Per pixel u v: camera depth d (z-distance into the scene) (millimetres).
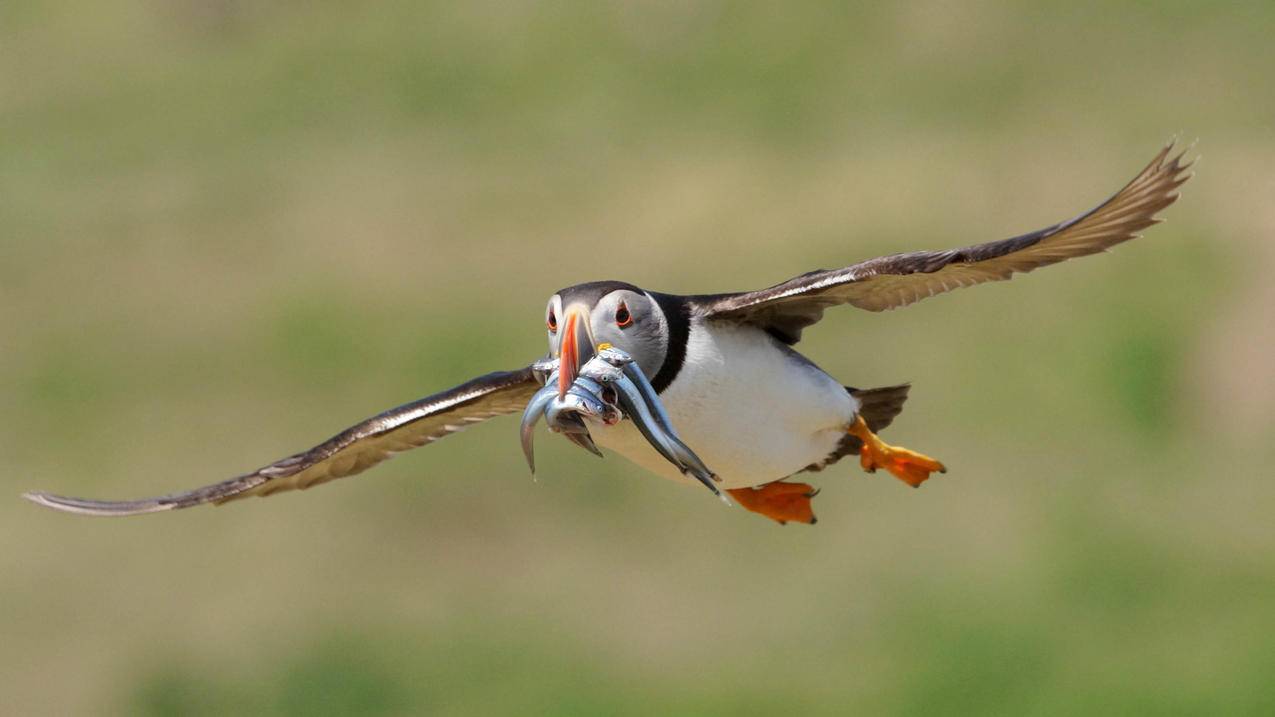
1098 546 15773
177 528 18547
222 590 17516
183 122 30375
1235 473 17203
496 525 18062
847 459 17453
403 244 23906
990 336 19719
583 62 29406
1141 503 16812
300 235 24859
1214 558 15562
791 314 7793
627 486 18203
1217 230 20453
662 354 7496
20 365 22891
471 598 16984
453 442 19094
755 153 24922
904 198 22312
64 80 33031
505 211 24359
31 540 18750
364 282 23094
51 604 17438
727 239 22250
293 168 27531
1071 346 19234
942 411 18719
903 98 25828
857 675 14570
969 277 7320
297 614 16938
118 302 24000
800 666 14844
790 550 16750
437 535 18000
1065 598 15109
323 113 29734
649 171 24922
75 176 28719
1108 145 22797
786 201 22891
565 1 31266
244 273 24109
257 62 32094
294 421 20750
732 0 29594
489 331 21484
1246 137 22375
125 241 25734
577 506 18156
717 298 7648
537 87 29016
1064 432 18203
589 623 16203
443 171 26375
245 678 16047
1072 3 27000
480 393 8055
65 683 16188
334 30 32469
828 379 8000
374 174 26719
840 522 16891
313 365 21484
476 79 29750
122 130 30531
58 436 21109
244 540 18312
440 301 22359
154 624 16984
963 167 22844
